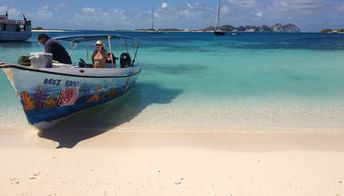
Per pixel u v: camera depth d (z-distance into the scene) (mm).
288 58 18625
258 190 4453
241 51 23203
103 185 4586
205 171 5000
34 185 4586
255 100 9203
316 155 5641
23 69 5969
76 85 7004
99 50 8094
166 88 10602
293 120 7535
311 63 16406
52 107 6699
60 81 6617
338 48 26766
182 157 5508
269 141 6301
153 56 19016
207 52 22047
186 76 12508
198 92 10070
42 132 6723
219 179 4754
